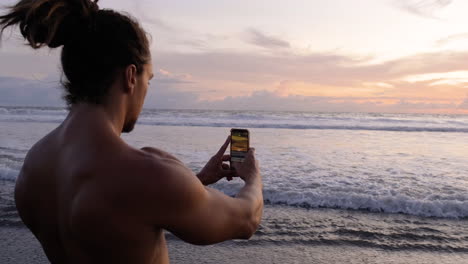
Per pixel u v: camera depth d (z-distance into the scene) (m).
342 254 3.95
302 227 4.70
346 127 24.97
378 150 13.00
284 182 6.91
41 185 0.90
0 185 6.66
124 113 0.94
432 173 8.34
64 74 0.91
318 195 5.91
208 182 1.43
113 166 0.80
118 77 0.90
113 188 0.78
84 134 0.86
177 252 3.98
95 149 0.83
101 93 0.89
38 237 0.94
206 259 3.82
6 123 22.39
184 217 0.81
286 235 4.44
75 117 0.91
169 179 0.80
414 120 34.09
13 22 0.87
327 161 9.94
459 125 28.17
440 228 4.74
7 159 8.77
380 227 4.74
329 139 16.97
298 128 25.05
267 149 12.57
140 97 0.97
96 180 0.79
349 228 4.68
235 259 3.82
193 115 36.41
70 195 0.82
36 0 0.83
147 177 0.79
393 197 5.73
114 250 0.78
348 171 8.38
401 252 4.01
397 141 16.66
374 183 7.04
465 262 3.79
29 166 0.95
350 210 5.46
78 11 0.87
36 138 13.71
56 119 26.03
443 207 5.43
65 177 0.84
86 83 0.89
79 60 0.88
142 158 0.82
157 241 0.85
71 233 0.81
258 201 1.08
